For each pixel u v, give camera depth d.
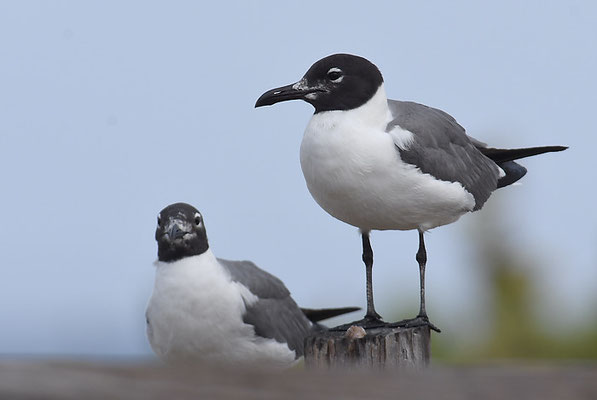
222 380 4.37
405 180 11.50
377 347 9.98
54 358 4.52
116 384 4.19
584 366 4.86
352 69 11.77
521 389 4.70
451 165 12.14
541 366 4.90
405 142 11.56
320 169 11.50
